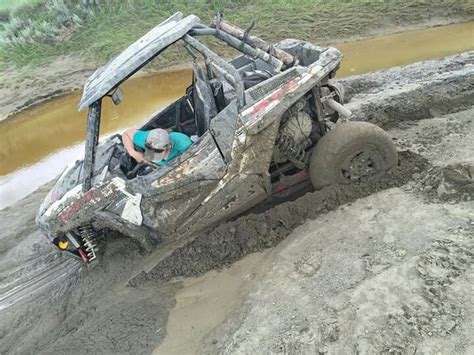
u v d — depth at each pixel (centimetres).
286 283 400
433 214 414
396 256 383
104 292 469
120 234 512
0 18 1434
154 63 1108
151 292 451
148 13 1286
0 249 593
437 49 940
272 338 354
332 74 459
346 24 1114
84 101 407
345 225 435
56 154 860
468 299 331
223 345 369
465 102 620
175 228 454
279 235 460
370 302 352
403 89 697
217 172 429
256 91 423
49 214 445
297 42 506
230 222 477
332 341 335
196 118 470
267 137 425
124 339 408
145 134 451
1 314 482
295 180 482
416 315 332
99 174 450
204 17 1244
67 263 532
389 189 463
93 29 1275
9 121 1027
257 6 1241
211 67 448
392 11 1113
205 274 452
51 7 1370
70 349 413
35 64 1211
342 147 448
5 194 759
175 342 391
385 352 316
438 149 507
